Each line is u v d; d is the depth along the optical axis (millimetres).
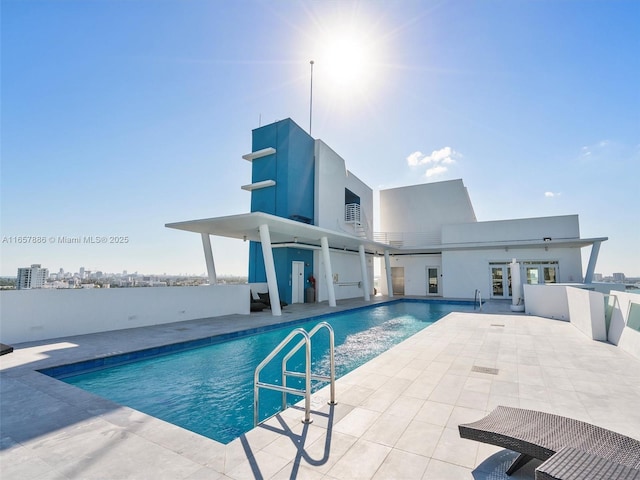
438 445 2457
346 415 3035
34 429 2709
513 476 2053
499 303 16375
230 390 4730
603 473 1502
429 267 22547
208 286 10250
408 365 4879
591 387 3912
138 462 2189
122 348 6012
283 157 15656
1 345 5715
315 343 8008
